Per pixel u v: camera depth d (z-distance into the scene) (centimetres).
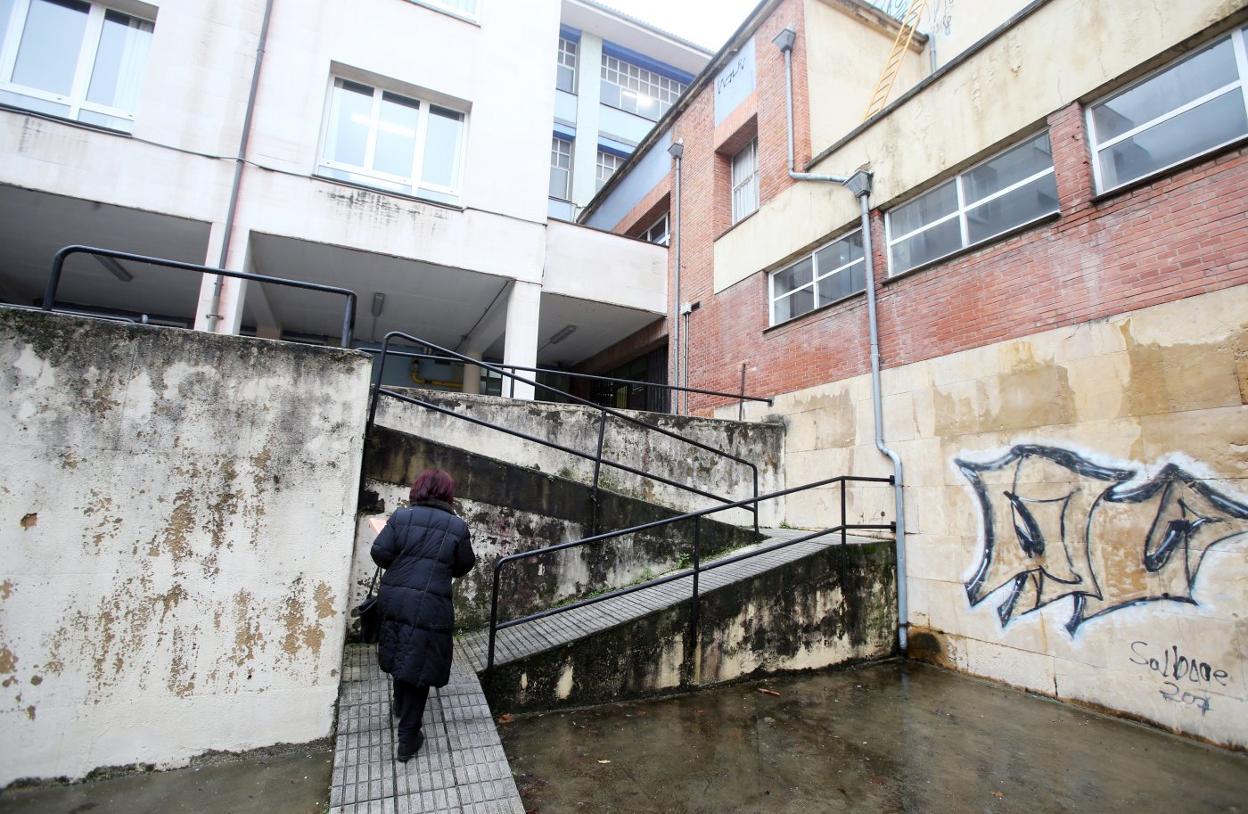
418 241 870
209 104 773
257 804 284
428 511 334
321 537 351
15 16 723
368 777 293
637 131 2050
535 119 974
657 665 460
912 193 669
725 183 1058
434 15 926
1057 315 505
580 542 445
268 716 331
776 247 867
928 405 609
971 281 582
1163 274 438
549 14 1011
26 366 310
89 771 300
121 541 315
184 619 321
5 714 292
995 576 527
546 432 677
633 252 1129
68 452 312
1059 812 313
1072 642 466
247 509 338
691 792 323
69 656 303
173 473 327
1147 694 420
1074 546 472
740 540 655
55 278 323
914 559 601
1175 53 457
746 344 914
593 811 300
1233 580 384
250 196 780
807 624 538
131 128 754
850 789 332
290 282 370
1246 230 398
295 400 355
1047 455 499
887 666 564
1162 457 426
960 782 342
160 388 331
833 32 932
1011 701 473
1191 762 367
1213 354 406
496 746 327
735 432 789
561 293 1052
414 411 612
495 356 1338
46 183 689
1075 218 502
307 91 830
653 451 736
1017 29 566
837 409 725
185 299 1034
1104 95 507
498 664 405
